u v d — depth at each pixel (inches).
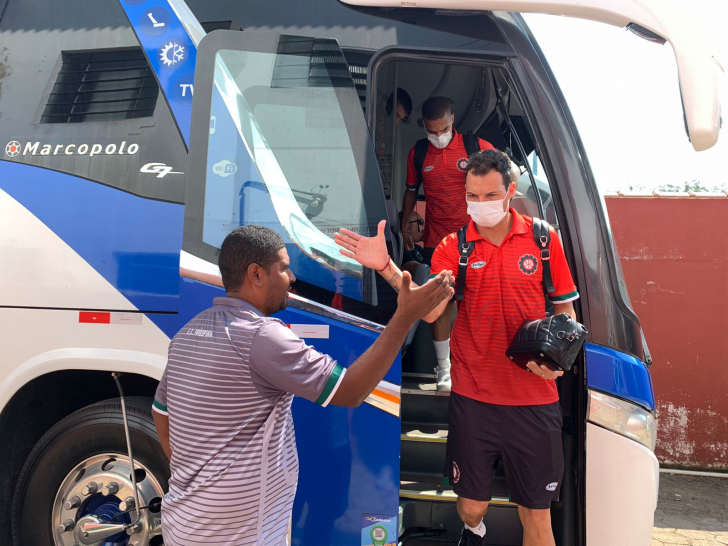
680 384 244.4
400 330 64.6
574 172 100.0
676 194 244.5
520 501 92.6
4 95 108.5
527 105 101.8
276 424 66.4
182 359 67.2
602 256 97.9
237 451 63.8
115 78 105.7
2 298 102.7
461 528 104.3
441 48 101.6
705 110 85.7
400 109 145.6
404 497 102.3
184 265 93.9
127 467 104.7
